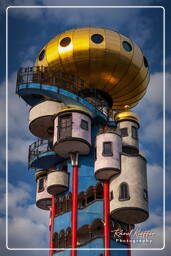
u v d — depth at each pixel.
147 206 39.03
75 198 39.78
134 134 45.78
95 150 41.78
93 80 45.12
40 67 45.84
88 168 41.66
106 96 47.16
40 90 43.62
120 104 49.38
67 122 41.31
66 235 39.19
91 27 45.88
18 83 44.41
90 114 43.50
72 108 41.69
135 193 38.69
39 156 45.19
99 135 41.78
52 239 40.38
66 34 45.59
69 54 44.38
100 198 41.62
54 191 42.31
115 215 38.94
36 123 44.41
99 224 39.84
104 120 44.53
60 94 43.12
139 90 47.53
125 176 39.62
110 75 44.97
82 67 44.34
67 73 44.75
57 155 44.31
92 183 40.91
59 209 41.66
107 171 39.97
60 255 38.53
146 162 41.59
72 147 41.16
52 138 43.78
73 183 40.59
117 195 39.03
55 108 43.88
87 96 45.50
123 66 44.78
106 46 44.19
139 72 46.06
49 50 45.75
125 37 46.16
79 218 39.00
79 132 40.59
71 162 41.94
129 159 40.41
